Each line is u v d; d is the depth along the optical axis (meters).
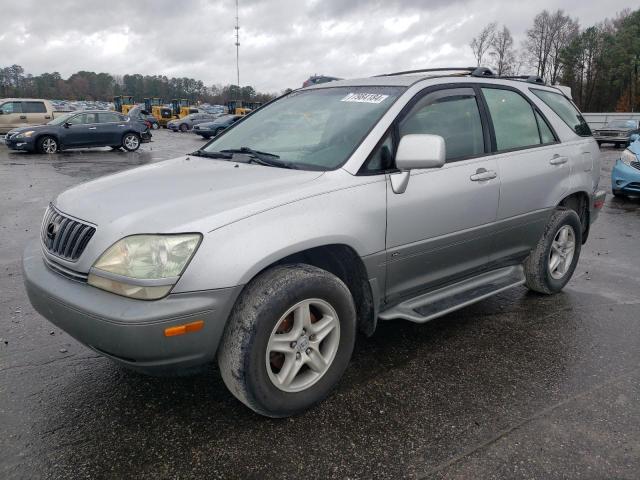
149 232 2.41
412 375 3.25
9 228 7.03
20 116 22.09
